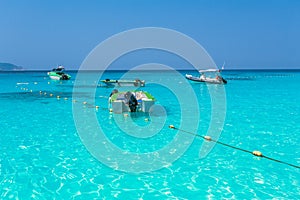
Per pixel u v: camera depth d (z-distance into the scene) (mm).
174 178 5910
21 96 20125
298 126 10281
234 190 5383
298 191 5340
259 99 18047
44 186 5539
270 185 5586
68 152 7523
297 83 33219
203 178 5906
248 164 6664
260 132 9484
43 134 9367
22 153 7430
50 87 27969
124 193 5270
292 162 6773
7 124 10867
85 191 5336
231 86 28797
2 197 5109
